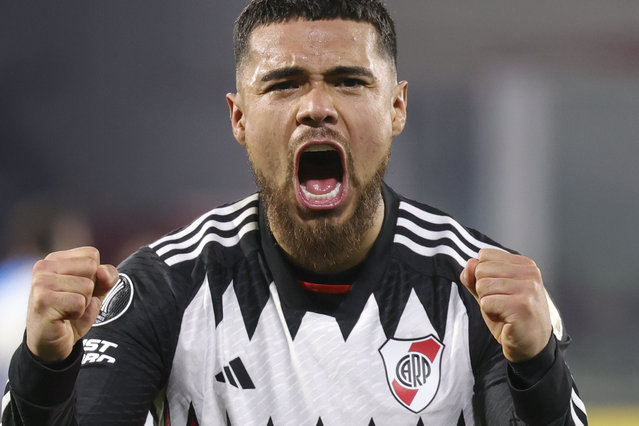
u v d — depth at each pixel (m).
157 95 33.94
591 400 26.55
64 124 33.47
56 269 6.21
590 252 35.25
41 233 20.61
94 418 6.74
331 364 7.09
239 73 7.64
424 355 7.16
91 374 6.89
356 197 7.23
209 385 7.11
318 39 7.09
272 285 7.36
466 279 6.61
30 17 33.16
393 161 33.56
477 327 7.25
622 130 35.22
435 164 34.00
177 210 33.19
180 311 7.21
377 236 7.49
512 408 6.84
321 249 7.20
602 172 35.19
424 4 33.75
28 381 6.30
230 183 34.31
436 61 33.94
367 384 7.05
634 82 34.56
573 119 35.22
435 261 7.54
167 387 7.23
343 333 7.18
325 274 7.35
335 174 8.11
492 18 34.03
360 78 7.15
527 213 34.34
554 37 34.00
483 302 6.43
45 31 33.28
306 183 8.10
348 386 7.05
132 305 7.16
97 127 33.72
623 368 31.22
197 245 7.66
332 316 7.25
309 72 7.09
